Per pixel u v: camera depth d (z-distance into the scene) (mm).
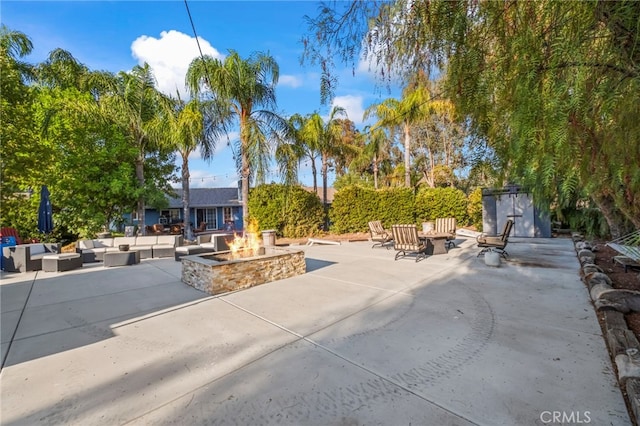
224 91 10023
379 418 2059
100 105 11828
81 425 2070
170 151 14914
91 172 11656
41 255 7977
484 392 2287
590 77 1317
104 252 8883
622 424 1923
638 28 1203
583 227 10859
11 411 2227
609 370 2512
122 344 3299
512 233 12227
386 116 15250
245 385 2484
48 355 3072
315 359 2867
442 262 7492
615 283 4863
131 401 2316
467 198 15461
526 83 1441
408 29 1925
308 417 2092
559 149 1388
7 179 9188
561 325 3436
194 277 5668
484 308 4078
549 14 1383
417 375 2547
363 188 14883
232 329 3643
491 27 1617
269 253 6422
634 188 1608
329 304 4477
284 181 11125
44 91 11258
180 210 23969
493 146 1834
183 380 2584
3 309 4527
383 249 10266
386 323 3684
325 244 11898
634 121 1338
